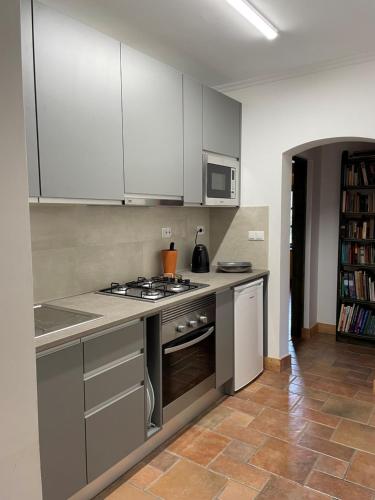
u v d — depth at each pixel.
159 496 1.94
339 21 2.41
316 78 3.12
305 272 4.34
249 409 2.79
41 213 2.28
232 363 2.98
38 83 1.79
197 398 2.60
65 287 2.44
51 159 1.87
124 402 1.98
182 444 2.37
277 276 3.44
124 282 2.88
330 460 2.21
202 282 2.93
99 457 1.85
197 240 3.67
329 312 4.53
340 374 3.40
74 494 1.81
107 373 1.87
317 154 4.38
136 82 2.35
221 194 3.28
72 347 1.68
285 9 2.26
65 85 1.92
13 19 1.00
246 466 2.16
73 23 1.94
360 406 2.83
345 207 4.11
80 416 1.74
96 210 2.63
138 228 2.99
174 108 2.68
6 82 0.99
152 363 2.25
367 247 4.04
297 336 4.41
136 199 2.42
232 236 3.68
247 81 3.43
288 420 2.64
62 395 1.65
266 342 3.51
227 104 3.29
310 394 3.03
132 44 2.71
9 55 1.00
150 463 2.19
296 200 4.27
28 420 1.08
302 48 2.78
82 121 2.02
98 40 2.09
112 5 2.19
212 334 2.72
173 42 2.68
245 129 3.51
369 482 2.03
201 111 2.97
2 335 1.01
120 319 1.92
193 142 2.90
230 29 2.49
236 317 2.98
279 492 1.96
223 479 2.06
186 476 2.08
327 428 2.54
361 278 4.09
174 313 2.32
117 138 2.24
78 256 2.52
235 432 2.50
